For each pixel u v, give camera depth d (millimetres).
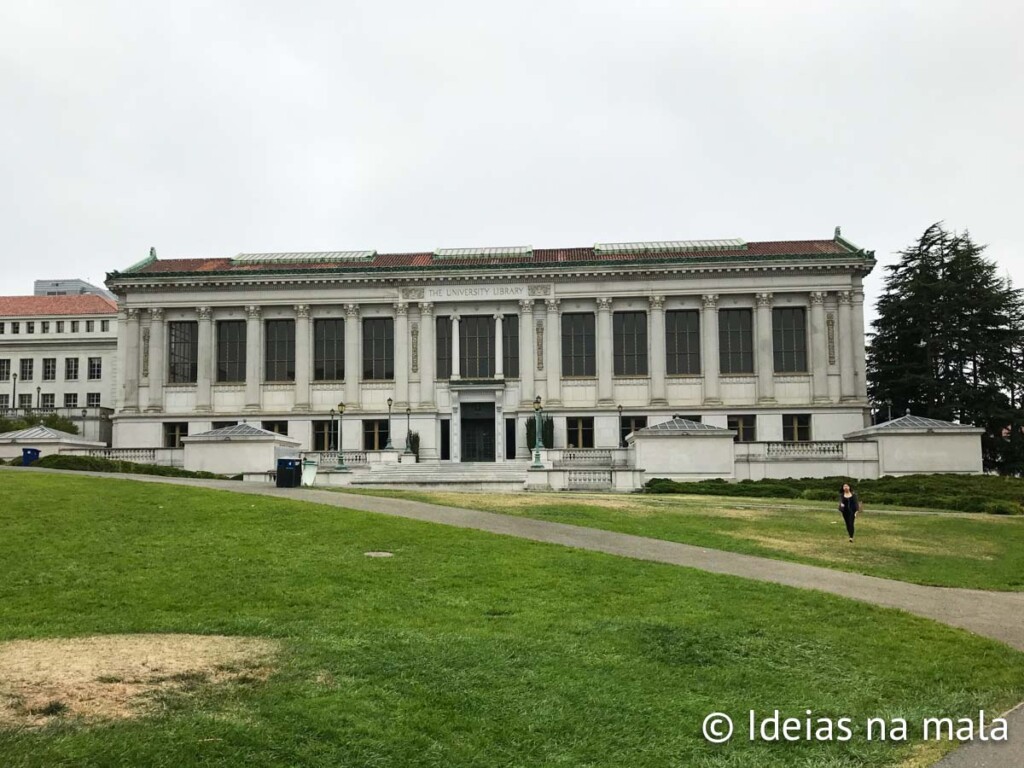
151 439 79438
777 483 53500
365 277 79062
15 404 113188
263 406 79875
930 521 36000
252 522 27734
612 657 14844
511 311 79375
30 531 24953
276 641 15039
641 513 34844
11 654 13828
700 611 18156
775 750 11492
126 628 15953
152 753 9969
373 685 12797
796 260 76125
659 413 77125
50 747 9922
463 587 19906
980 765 11008
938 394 78750
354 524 27797
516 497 40312
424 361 78750
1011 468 75875
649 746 11461
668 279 77875
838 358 76188
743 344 78125
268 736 10672
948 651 15805
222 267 82500
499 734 11516
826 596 19938
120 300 81125
